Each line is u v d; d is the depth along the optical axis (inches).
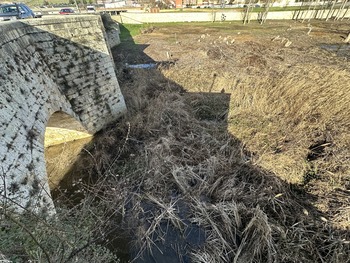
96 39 362.0
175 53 784.3
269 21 1379.2
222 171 296.8
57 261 125.3
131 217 251.8
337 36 933.8
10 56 203.5
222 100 460.4
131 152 352.5
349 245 210.5
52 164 334.6
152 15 1398.9
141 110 445.7
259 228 215.9
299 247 211.3
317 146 326.0
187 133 375.6
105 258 186.7
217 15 1451.8
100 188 260.8
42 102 240.2
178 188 284.0
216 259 209.2
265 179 284.0
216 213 247.3
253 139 351.3
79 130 360.5
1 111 168.9
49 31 288.8
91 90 361.1
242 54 692.7
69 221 177.6
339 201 250.7
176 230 242.1
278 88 429.7
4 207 113.9
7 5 540.4
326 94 384.5
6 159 160.4
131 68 648.4
